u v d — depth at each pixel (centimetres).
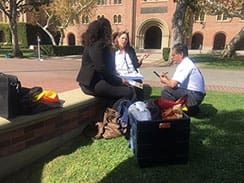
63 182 334
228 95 709
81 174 342
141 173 328
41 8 3375
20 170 360
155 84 910
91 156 378
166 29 4422
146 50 4531
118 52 527
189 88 465
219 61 2103
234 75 1292
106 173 336
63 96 454
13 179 347
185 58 459
